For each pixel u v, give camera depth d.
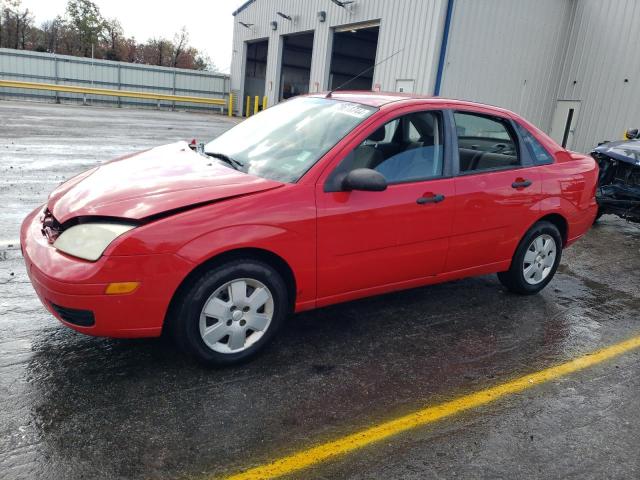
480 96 15.70
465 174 4.04
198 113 29.34
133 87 29.91
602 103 15.84
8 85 25.36
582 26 16.28
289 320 4.03
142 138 14.10
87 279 2.71
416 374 3.39
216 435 2.64
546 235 4.75
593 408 3.16
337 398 3.05
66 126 15.53
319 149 3.49
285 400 2.99
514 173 4.35
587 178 4.95
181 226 2.86
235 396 2.98
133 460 2.42
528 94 16.62
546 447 2.75
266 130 4.00
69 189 3.40
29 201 6.71
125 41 55.47
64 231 2.97
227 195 3.06
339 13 19.23
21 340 3.38
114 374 3.09
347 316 4.18
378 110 3.70
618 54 15.35
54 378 3.00
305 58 31.06
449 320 4.25
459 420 2.94
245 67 28.94
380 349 3.68
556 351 3.87
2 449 2.41
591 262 6.34
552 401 3.20
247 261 3.11
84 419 2.67
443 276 4.10
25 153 10.27
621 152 7.59
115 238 2.77
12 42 49.91
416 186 3.73
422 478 2.45
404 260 3.77
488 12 15.00
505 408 3.09
